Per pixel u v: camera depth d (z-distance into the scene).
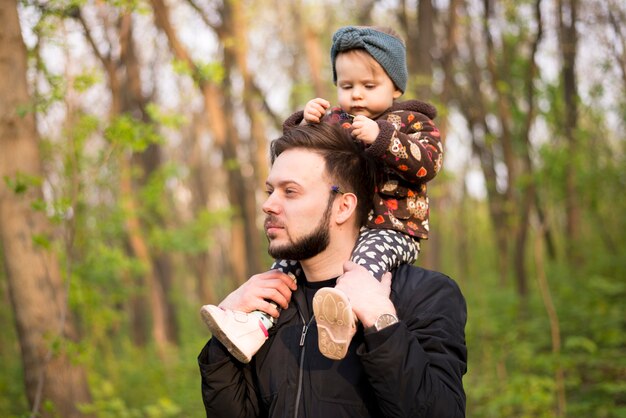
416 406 1.90
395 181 2.30
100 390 7.86
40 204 4.97
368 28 2.45
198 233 11.12
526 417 6.13
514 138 13.15
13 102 5.26
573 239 14.20
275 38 14.95
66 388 5.41
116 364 10.88
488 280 14.55
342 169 2.15
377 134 2.16
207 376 2.23
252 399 2.26
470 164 15.50
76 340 5.56
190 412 8.60
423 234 2.33
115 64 9.94
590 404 6.25
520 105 13.03
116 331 15.74
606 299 9.77
